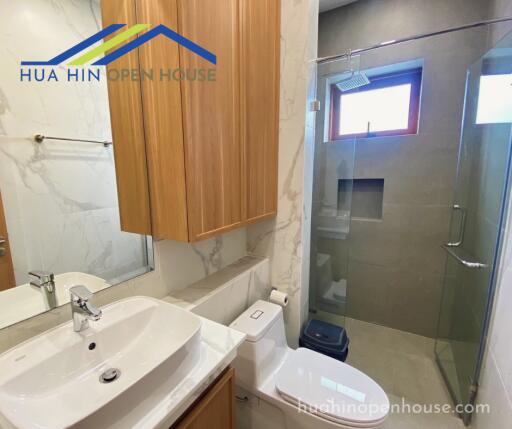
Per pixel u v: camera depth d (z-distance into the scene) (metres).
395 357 1.95
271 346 1.29
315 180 1.76
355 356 1.96
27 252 0.81
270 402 1.17
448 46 1.79
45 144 0.84
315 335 1.68
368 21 2.00
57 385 0.70
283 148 1.52
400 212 2.11
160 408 0.64
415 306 2.17
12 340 0.76
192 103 0.91
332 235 1.89
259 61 1.26
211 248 1.44
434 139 1.92
